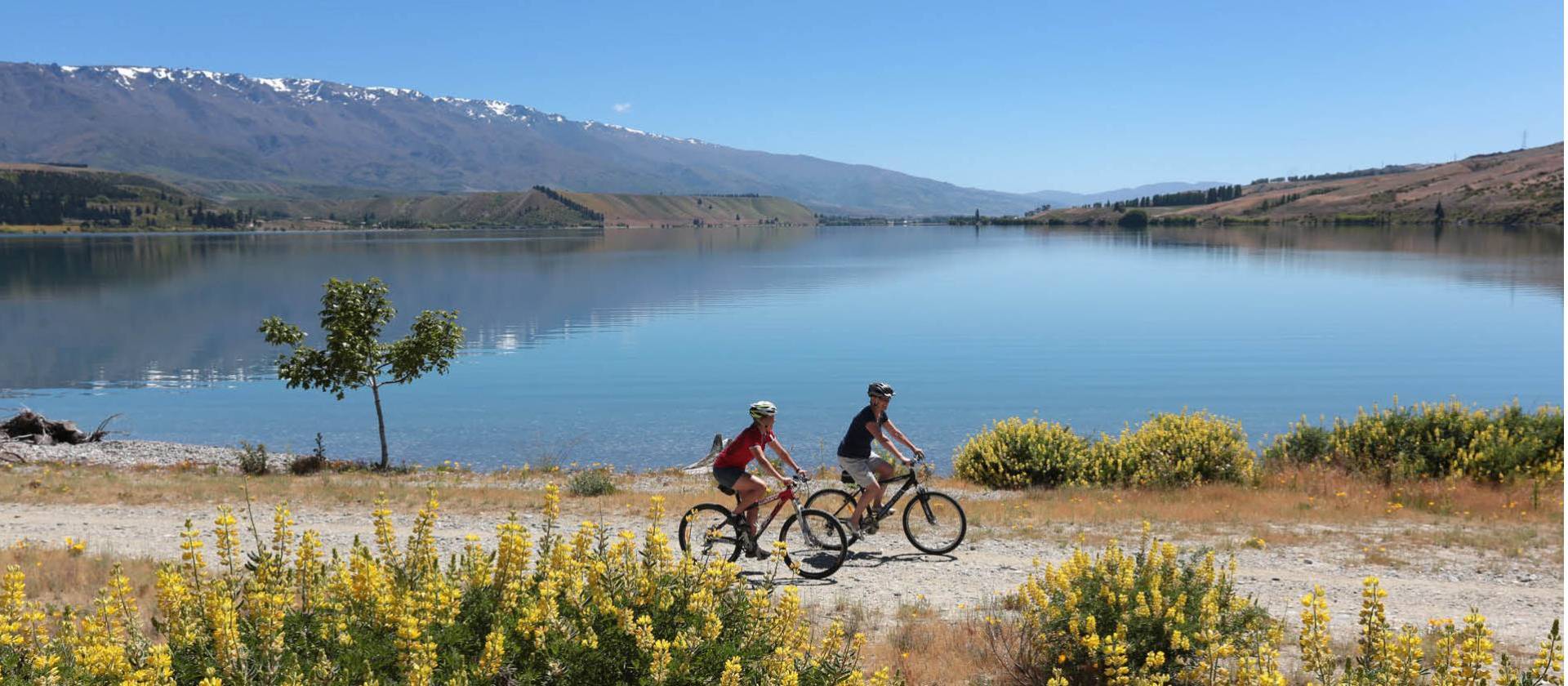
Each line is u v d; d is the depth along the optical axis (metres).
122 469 25.94
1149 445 22.47
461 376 55.72
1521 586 11.07
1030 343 72.19
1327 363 59.59
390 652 4.54
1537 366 57.56
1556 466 19.19
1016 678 6.90
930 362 62.25
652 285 140.12
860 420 11.60
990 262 193.00
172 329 85.19
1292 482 20.62
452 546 13.30
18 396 49.69
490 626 4.92
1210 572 6.96
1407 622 9.38
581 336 79.19
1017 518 15.45
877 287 132.12
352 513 16.34
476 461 33.78
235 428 40.56
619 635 4.81
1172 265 169.75
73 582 10.00
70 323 89.88
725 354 66.75
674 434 38.62
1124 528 14.64
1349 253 189.50
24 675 4.25
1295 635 8.51
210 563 11.76
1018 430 23.31
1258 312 92.25
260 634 4.49
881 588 10.55
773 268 183.88
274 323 27.86
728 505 17.06
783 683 4.66
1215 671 6.08
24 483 20.03
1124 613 6.50
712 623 4.88
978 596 10.23
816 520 11.55
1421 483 19.45
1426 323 81.12
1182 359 62.72
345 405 46.31
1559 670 4.77
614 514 16.05
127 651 4.46
